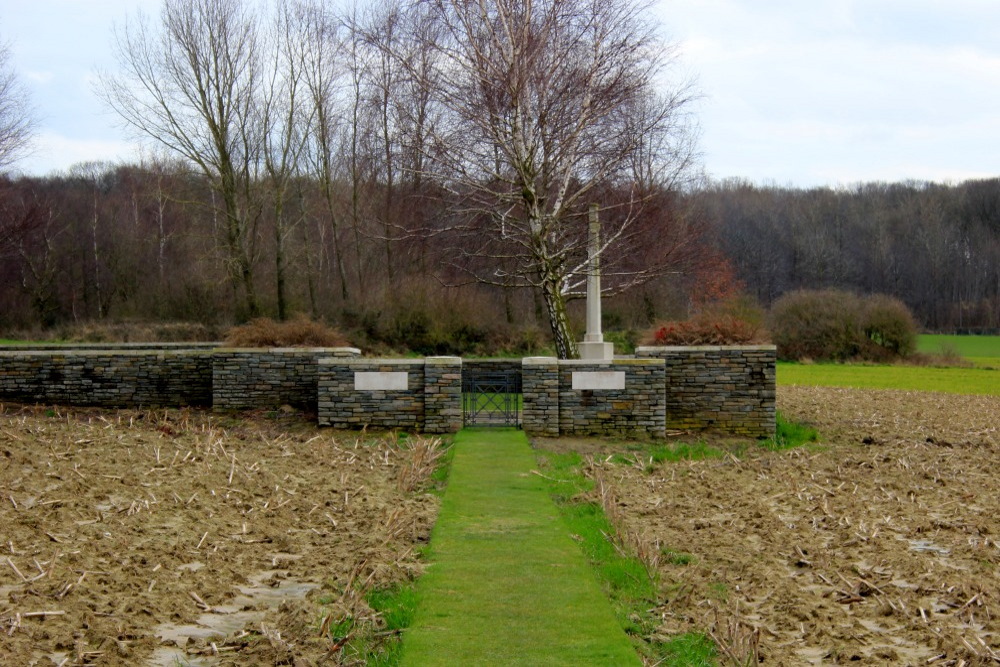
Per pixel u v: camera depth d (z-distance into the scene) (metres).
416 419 17.56
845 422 20.16
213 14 37.44
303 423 17.83
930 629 7.75
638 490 13.44
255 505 11.52
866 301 46.09
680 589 8.62
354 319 40.47
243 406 18.55
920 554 10.20
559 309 21.56
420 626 7.32
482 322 39.91
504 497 12.15
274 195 41.16
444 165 21.42
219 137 38.28
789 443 17.75
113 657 6.70
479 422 18.41
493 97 20.62
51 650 6.73
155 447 14.63
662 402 17.61
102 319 46.75
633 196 22.17
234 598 8.23
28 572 8.37
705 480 14.25
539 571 8.76
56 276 52.09
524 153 21.05
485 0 21.05
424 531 10.51
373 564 8.97
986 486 14.34
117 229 53.09
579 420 17.64
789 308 46.06
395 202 28.39
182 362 18.98
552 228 22.19
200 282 44.81
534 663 6.61
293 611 7.61
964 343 58.56
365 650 6.88
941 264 69.62
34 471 12.31
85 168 67.38
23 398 18.67
